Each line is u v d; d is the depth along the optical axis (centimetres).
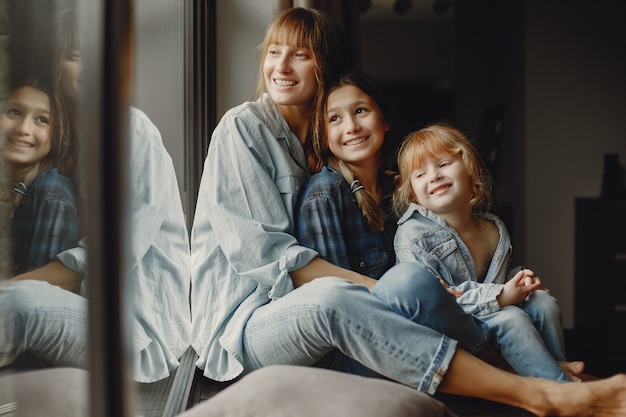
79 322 75
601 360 282
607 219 305
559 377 152
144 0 141
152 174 143
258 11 220
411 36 570
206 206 165
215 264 163
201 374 165
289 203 167
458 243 172
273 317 146
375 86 177
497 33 441
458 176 172
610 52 364
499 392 142
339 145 173
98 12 53
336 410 88
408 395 95
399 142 183
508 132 402
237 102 222
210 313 161
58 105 73
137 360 129
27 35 69
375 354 140
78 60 74
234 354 150
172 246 155
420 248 169
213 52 219
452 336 149
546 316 164
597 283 313
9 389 66
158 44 153
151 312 142
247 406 88
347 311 139
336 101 172
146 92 144
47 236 72
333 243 163
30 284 69
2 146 66
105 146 53
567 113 366
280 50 172
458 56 496
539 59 366
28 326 68
